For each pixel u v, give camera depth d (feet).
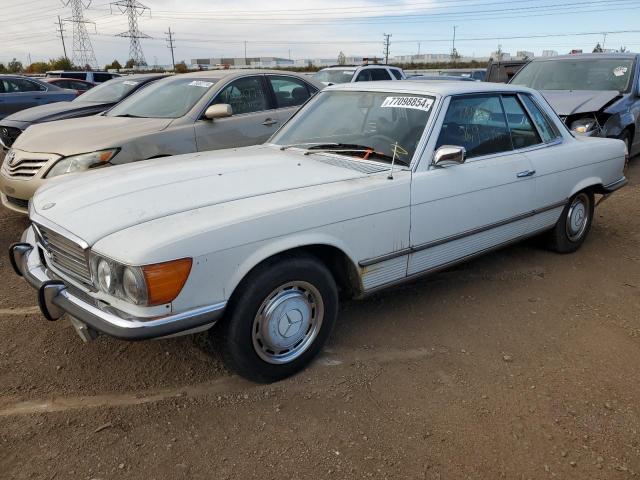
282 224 8.95
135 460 7.89
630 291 14.16
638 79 27.71
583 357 10.89
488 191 12.49
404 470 7.78
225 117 19.10
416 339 11.43
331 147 12.45
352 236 10.01
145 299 7.73
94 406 9.09
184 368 10.23
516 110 14.03
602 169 16.29
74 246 8.66
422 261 11.57
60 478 7.54
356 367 10.32
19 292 13.47
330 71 42.68
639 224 20.03
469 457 8.05
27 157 17.22
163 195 9.30
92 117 21.59
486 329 11.94
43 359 10.48
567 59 29.84
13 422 8.64
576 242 16.69
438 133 11.64
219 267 8.29
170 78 22.71
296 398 9.37
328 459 7.96
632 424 8.87
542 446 8.32
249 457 7.98
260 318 9.16
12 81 40.83
